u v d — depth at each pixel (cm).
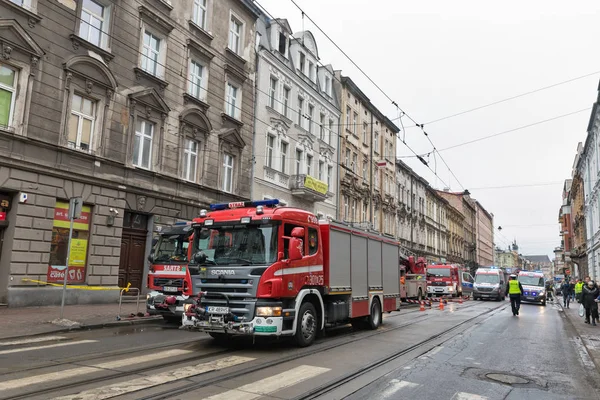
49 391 560
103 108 1622
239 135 2350
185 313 907
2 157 1292
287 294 890
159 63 1858
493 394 643
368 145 4019
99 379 624
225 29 2289
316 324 1001
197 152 2098
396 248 1572
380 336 1169
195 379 645
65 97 1484
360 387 646
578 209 4694
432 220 6053
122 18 1711
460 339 1159
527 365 858
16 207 1338
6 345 873
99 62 1591
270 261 873
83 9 1578
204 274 909
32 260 1366
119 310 1306
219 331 862
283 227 912
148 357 786
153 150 1844
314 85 3122
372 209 3978
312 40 3178
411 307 2417
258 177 2497
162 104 1866
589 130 3419
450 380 712
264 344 972
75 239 1523
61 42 1479
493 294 3331
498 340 1166
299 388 620
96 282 1567
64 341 935
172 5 1950
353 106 3756
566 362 902
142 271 1806
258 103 2516
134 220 1783
